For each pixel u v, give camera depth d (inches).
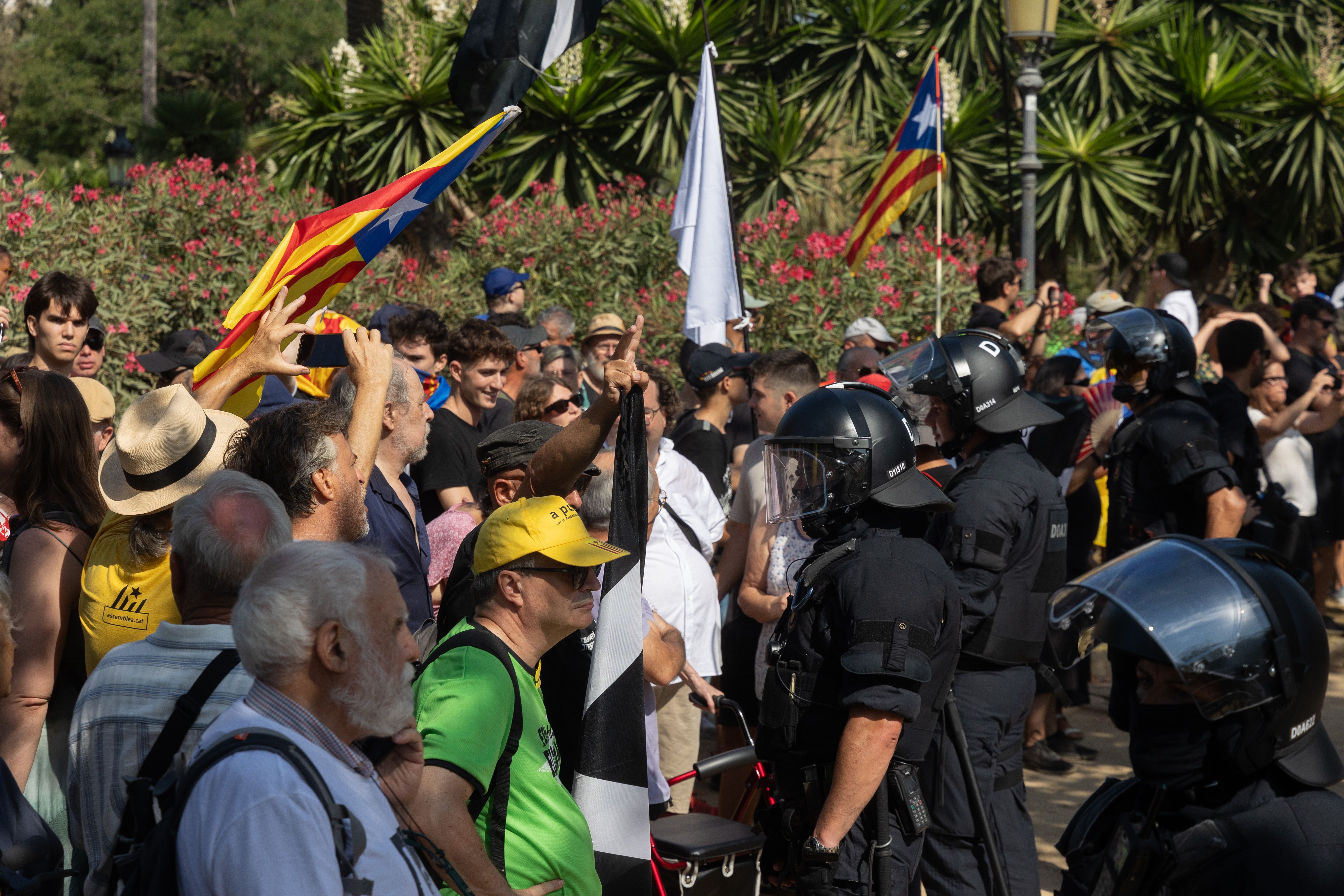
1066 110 550.3
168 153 615.8
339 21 922.7
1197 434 166.4
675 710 158.7
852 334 272.5
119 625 93.9
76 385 118.3
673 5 492.7
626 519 98.5
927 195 453.7
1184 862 73.1
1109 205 509.0
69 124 968.3
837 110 536.1
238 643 62.8
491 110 163.0
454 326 379.6
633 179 439.8
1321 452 270.1
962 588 122.2
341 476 96.3
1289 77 537.3
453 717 79.8
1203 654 72.4
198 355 199.6
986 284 299.3
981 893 122.6
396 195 133.1
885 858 101.5
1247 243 557.0
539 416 160.9
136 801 62.7
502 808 82.5
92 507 107.0
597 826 92.0
